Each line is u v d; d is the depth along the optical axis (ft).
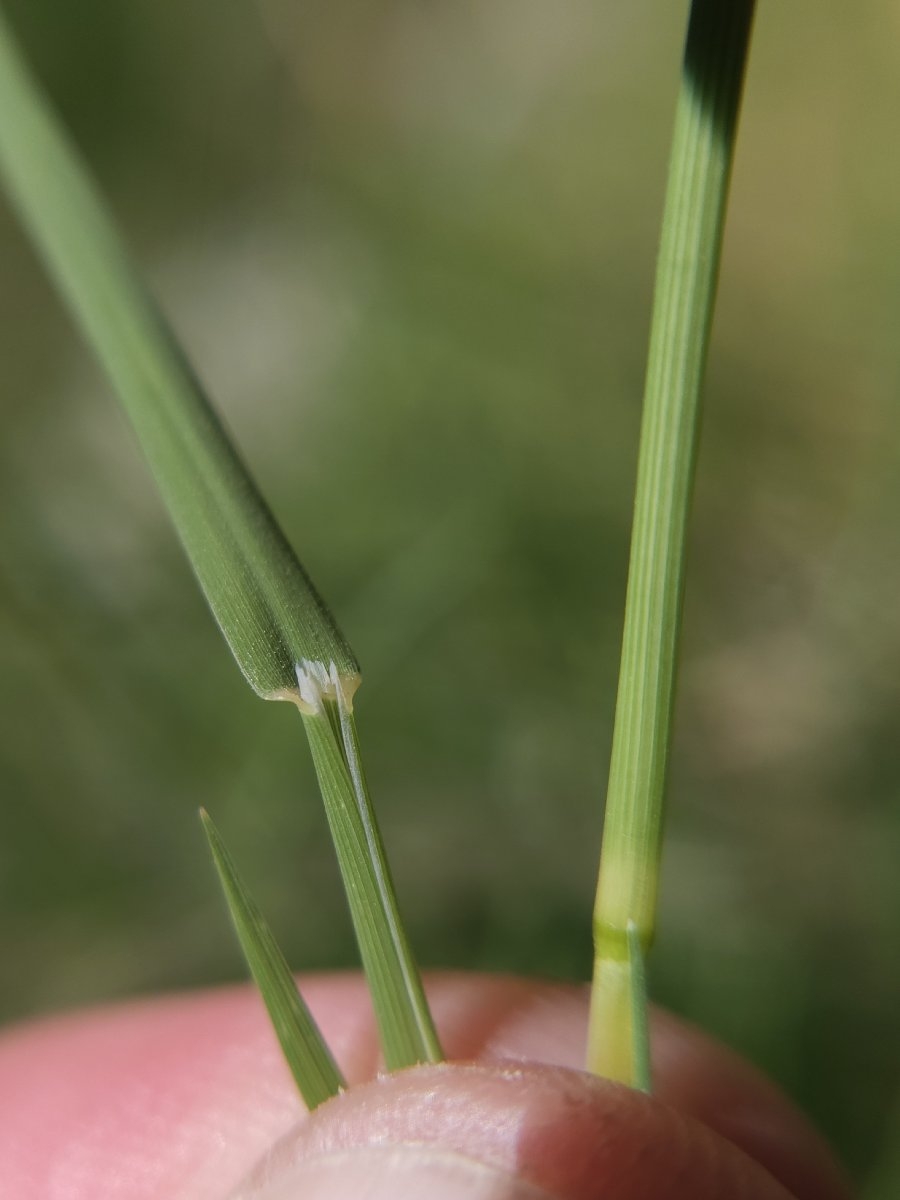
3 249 0.62
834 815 0.48
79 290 0.19
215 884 0.50
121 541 0.55
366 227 0.62
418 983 0.23
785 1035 0.45
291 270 0.63
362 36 0.66
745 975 0.45
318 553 0.54
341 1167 0.23
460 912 0.49
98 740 0.51
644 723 0.21
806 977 0.45
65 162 0.19
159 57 0.66
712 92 0.19
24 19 0.64
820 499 0.53
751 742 0.50
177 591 0.53
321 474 0.57
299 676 0.20
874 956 0.46
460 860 0.49
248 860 0.50
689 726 0.51
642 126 0.61
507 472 0.55
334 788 0.20
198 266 0.64
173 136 0.66
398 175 0.63
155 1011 0.37
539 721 0.51
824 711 0.50
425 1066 0.24
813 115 0.58
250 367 0.61
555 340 0.58
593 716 0.51
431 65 0.65
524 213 0.61
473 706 0.51
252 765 0.50
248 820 0.50
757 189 0.59
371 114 0.65
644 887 0.21
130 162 0.65
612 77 0.62
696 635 0.52
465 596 0.53
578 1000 0.33
